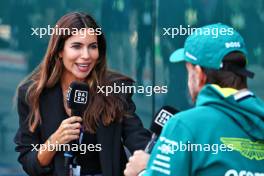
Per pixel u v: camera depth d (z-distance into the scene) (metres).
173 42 10.80
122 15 10.89
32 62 11.07
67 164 7.19
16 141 7.62
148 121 10.80
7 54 11.09
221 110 5.49
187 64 5.71
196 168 5.42
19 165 10.99
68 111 7.48
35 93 7.45
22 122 7.57
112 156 7.40
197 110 5.49
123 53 10.89
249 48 10.88
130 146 7.48
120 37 10.90
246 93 5.54
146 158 6.13
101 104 7.39
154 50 10.83
